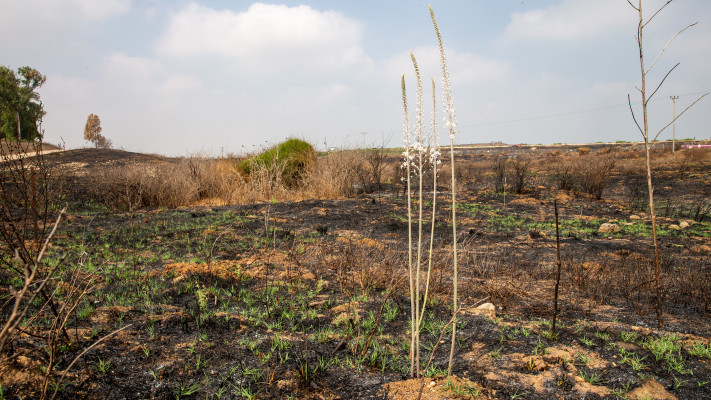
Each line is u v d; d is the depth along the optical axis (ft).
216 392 8.64
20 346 9.07
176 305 13.51
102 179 43.91
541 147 204.95
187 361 9.64
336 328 12.26
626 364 9.94
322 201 39.70
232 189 46.16
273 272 18.02
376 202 40.16
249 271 17.95
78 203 38.17
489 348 10.93
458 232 28.89
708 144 154.92
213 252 21.21
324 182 45.93
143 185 40.45
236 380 9.08
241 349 10.46
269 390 8.82
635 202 46.68
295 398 8.58
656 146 146.10
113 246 22.15
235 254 21.20
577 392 8.73
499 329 12.17
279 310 13.50
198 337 10.89
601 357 10.30
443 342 11.39
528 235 28.63
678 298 15.29
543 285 17.35
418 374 9.21
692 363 10.04
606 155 114.21
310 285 16.39
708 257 22.40
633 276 18.08
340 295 15.30
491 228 30.73
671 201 47.39
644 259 21.22
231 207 37.14
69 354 9.28
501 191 50.34
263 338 11.09
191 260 19.20
